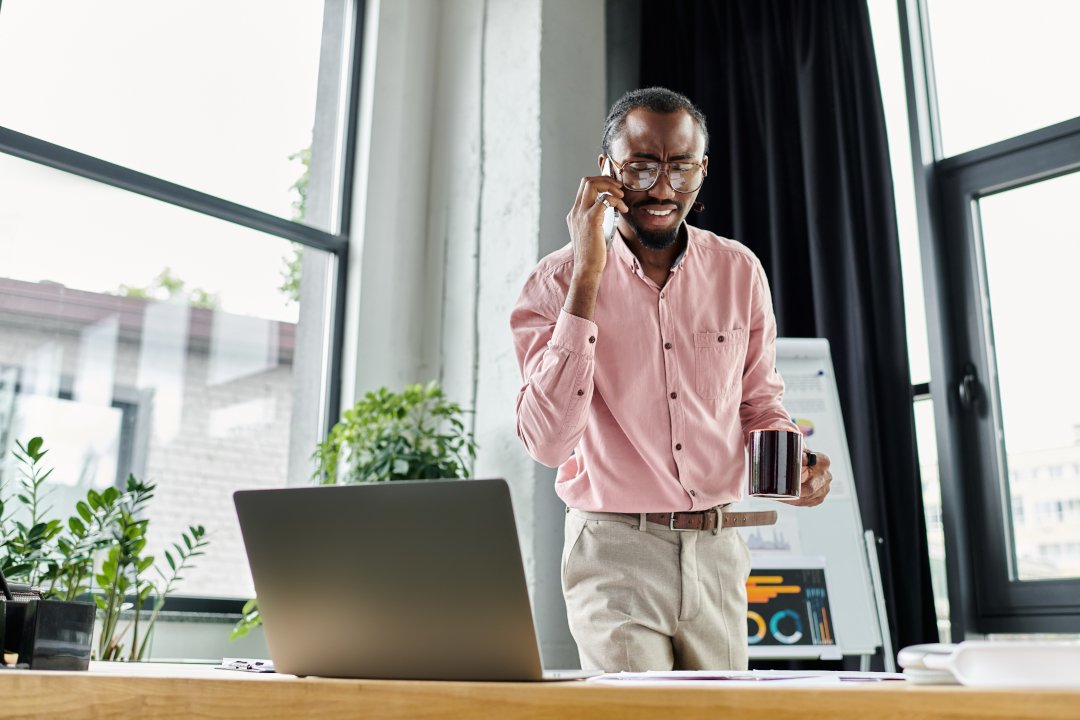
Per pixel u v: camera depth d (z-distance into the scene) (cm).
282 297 361
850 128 336
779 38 357
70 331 311
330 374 367
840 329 323
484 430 353
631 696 66
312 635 94
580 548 172
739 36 368
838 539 295
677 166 163
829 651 285
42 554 276
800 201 344
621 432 173
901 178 343
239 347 347
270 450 349
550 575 330
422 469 320
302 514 94
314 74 384
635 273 177
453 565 86
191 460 329
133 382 321
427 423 365
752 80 360
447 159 392
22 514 293
